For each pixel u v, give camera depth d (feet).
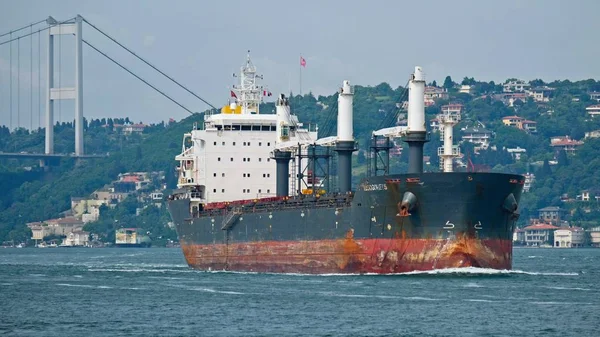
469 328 627.05
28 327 652.89
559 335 605.73
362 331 620.08
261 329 632.38
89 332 632.79
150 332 628.69
